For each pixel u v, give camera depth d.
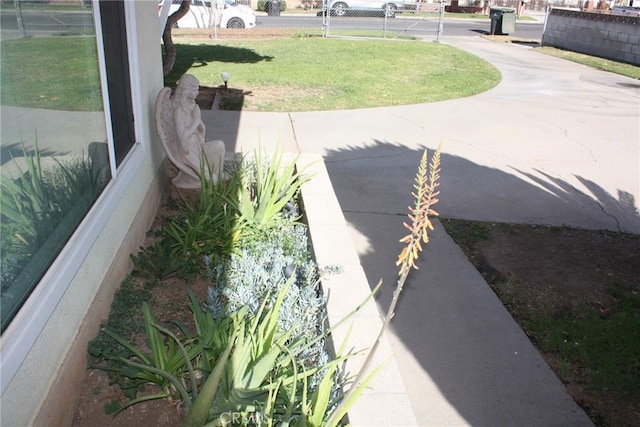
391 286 4.68
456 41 21.81
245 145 8.06
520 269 5.15
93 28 3.62
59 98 3.15
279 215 4.75
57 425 2.65
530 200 6.79
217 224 4.40
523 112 10.89
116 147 4.18
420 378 3.62
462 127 9.73
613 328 4.29
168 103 5.21
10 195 2.51
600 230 6.12
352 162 7.72
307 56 16.75
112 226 3.78
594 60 17.27
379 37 22.02
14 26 2.66
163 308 3.73
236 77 13.07
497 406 3.44
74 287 2.97
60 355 2.75
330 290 3.50
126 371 2.86
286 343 3.16
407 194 6.72
